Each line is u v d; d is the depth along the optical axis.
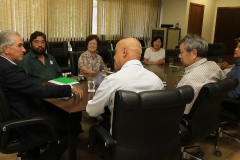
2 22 4.24
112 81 1.27
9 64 1.46
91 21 5.73
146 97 1.12
